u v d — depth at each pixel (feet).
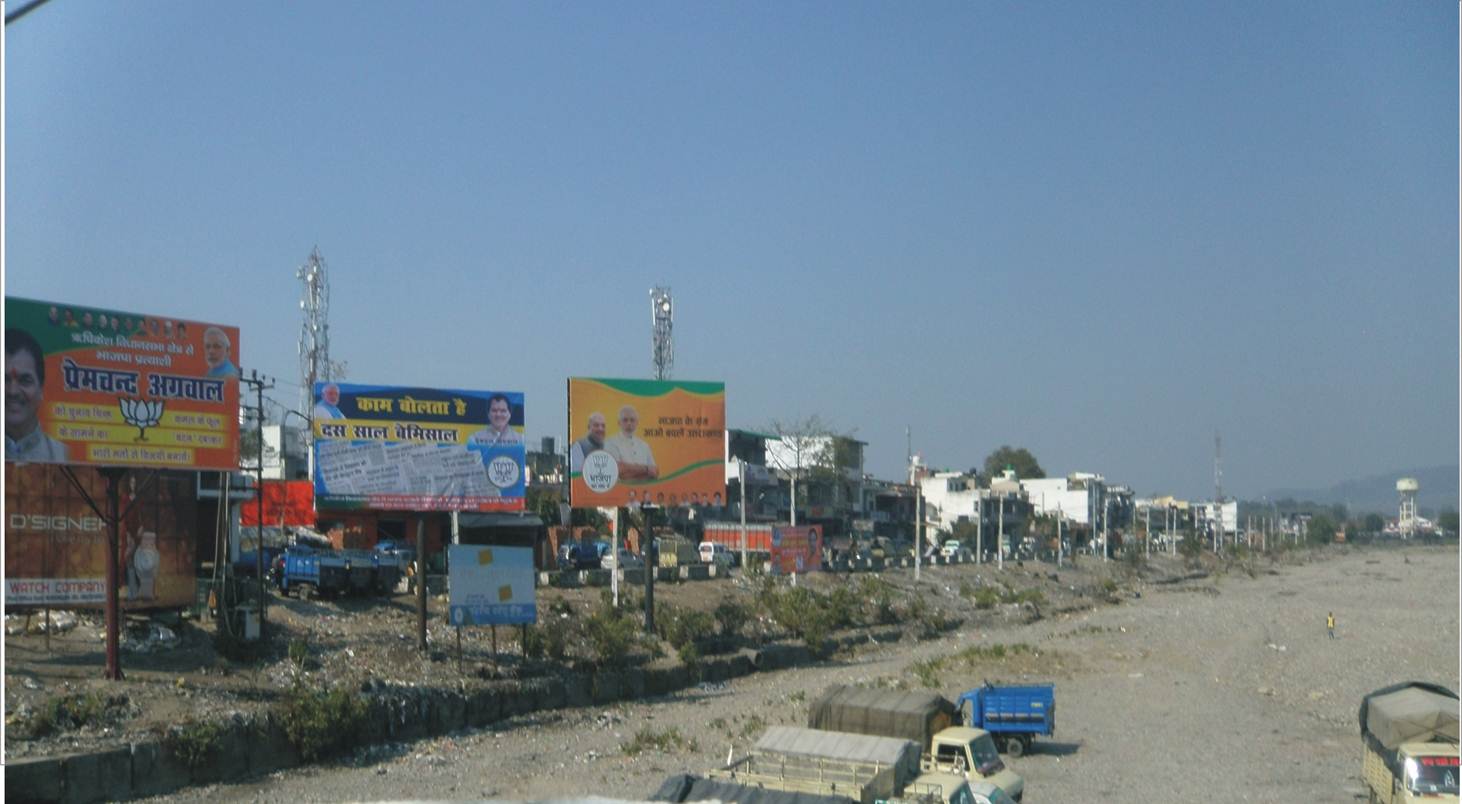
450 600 170.60
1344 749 155.63
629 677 194.39
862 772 93.91
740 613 244.22
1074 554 564.71
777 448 444.55
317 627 173.68
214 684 139.64
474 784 125.08
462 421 183.42
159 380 137.28
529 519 281.74
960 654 241.76
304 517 249.55
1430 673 227.61
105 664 137.80
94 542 142.00
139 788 115.34
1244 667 234.17
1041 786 130.82
